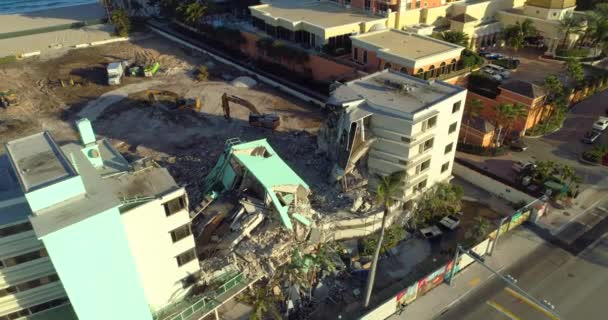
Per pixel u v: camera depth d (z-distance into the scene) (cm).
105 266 3130
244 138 7069
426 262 4959
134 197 3525
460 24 9719
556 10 9906
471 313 4412
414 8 9700
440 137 5316
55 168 3036
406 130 4881
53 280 3603
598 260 5016
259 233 4591
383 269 4875
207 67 9994
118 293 3309
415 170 5266
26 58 10738
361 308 4425
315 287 4572
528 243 5256
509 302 4522
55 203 2941
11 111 8138
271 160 5188
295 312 4331
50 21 13788
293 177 5078
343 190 5391
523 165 6431
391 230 5112
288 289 4416
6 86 9156
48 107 8288
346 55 8994
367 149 5219
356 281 4716
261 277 4281
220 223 4719
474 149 6775
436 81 5694
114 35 12225
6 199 3319
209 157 6544
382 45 7944
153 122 7656
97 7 15475
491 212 5672
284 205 4809
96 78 9500
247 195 4938
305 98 8400
